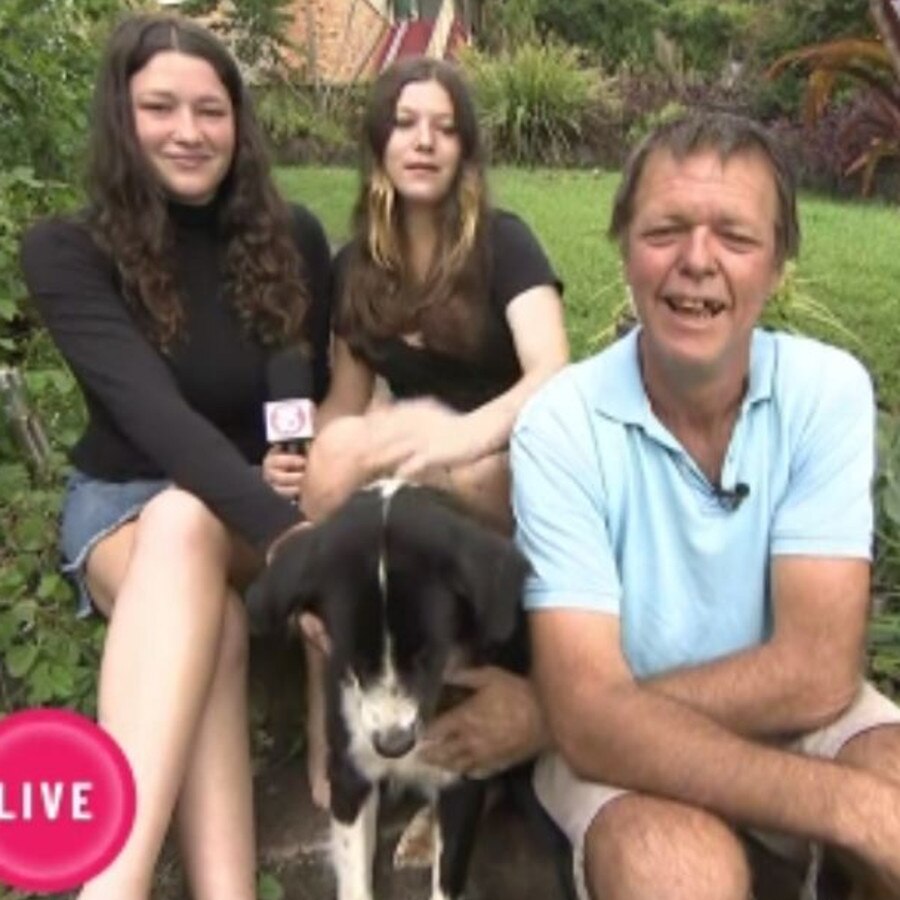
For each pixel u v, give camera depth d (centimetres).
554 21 933
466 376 171
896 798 108
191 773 131
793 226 117
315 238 171
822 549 116
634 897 106
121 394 142
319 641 126
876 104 361
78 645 154
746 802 109
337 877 135
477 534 120
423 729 118
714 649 121
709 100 704
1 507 171
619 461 119
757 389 118
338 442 146
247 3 720
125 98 147
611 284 317
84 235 147
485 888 143
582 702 114
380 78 173
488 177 176
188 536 132
